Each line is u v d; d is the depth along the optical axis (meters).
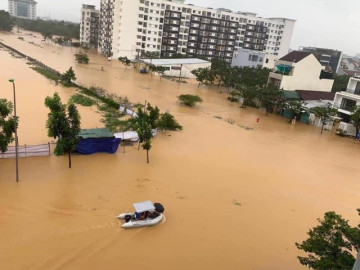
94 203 21.88
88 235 18.56
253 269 17.69
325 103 63.72
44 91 51.81
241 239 20.25
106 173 26.48
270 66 106.81
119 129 37.25
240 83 77.44
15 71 65.38
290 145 42.91
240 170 31.27
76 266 16.12
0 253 16.30
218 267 17.41
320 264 13.12
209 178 28.34
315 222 23.62
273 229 21.91
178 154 33.00
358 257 9.02
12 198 21.22
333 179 32.81
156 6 123.25
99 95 54.06
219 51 139.38
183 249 18.47
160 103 57.44
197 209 22.94
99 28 140.50
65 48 135.38
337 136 51.91
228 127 47.50
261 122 54.09
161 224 20.55
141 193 23.95
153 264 16.94
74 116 25.84
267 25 150.00
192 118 49.88
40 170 25.69
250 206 24.55
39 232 18.28
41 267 15.75
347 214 25.58
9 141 24.59
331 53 157.75
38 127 34.72
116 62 113.12
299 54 70.62
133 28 122.25
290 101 58.25
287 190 28.42
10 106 25.05
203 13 132.50
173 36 129.62
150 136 29.02
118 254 17.36
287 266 18.33
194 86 84.38
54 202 21.41
